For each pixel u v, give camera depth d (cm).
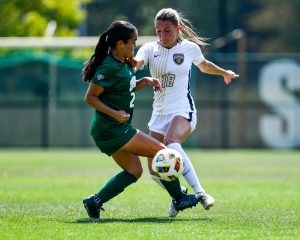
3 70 8300
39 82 8300
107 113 2547
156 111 2895
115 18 13588
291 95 8294
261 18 13625
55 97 8306
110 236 2230
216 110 8375
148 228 2394
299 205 3278
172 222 2572
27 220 2614
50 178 4903
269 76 8319
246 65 8338
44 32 9175
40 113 8319
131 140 2589
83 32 12525
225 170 5653
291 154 7619
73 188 4162
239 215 2856
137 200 3500
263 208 3153
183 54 2844
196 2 13275
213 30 13200
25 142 8338
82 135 8319
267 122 8331
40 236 2239
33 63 8288
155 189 4125
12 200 3438
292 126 8306
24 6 9188
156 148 2612
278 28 13600
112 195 2672
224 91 8350
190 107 2864
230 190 4091
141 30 13588
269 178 4959
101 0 13588
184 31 2892
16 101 8325
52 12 9544
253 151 8131
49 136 8325
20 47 8425
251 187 4281
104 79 2555
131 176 2669
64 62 8281
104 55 2591
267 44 13612
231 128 8362
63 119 8325
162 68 2842
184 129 2812
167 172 2580
